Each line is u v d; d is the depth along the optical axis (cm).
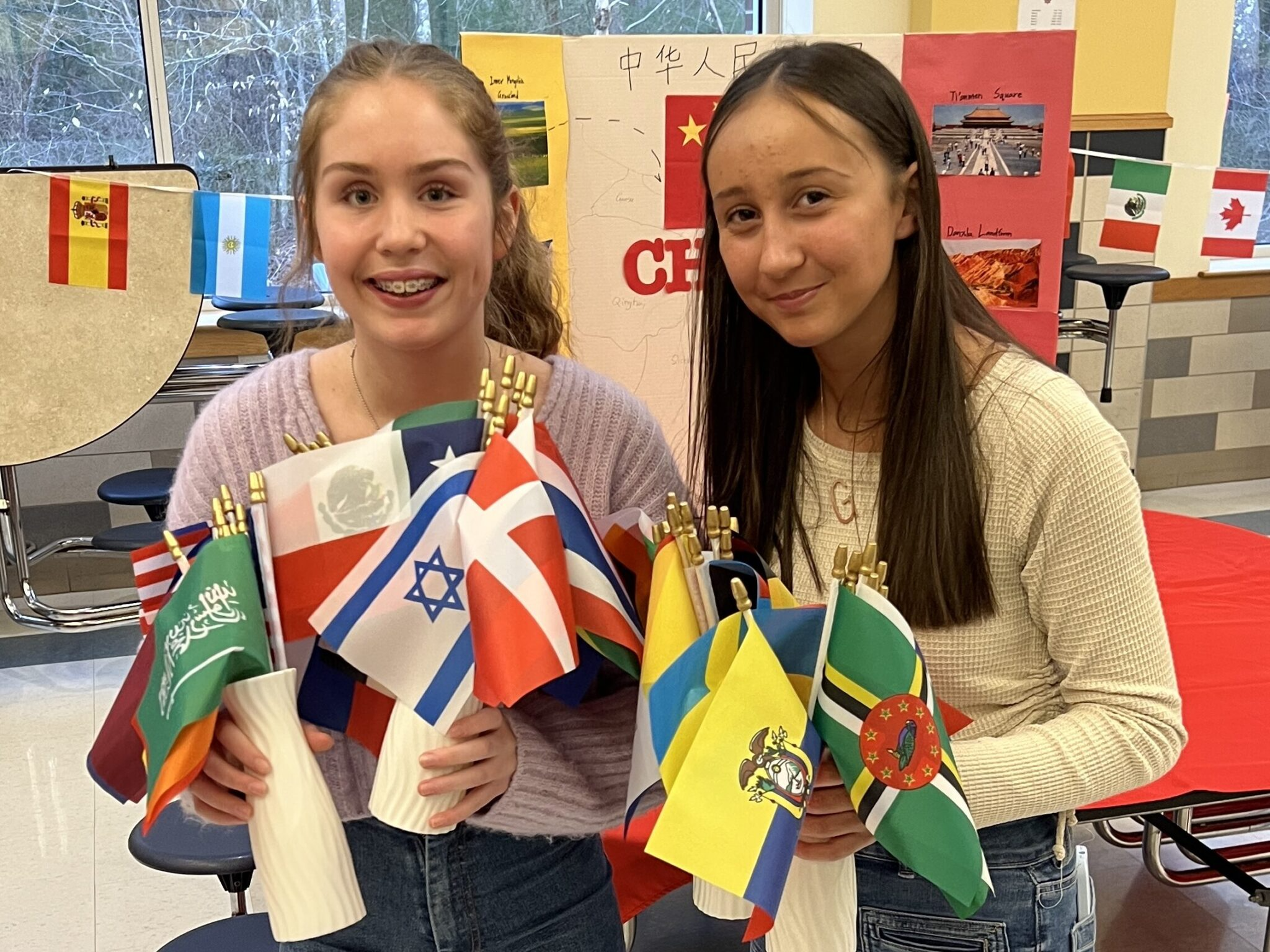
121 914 243
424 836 109
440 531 95
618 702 108
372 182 98
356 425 110
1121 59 428
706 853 84
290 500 96
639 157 212
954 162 213
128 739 97
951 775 91
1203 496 486
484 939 113
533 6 420
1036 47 208
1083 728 103
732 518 104
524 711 106
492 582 91
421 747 94
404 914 112
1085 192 438
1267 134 480
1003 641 111
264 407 109
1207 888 242
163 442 404
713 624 96
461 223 99
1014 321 219
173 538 96
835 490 119
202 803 96
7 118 396
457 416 99
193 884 254
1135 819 265
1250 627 220
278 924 92
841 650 91
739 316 121
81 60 396
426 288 100
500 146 107
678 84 210
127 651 368
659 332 220
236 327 329
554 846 117
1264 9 464
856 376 116
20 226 291
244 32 404
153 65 398
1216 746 177
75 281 297
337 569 96
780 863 85
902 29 413
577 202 212
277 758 90
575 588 96
